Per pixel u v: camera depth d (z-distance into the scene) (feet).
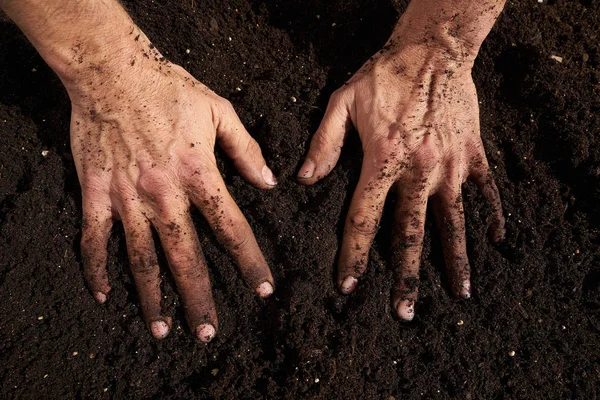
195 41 1.88
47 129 1.76
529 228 1.81
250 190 1.75
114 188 1.65
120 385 1.62
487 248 1.78
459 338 1.71
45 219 1.68
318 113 1.86
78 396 1.61
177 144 1.65
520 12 1.99
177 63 1.86
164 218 1.63
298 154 1.79
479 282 1.75
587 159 1.85
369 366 1.66
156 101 1.67
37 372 1.60
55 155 1.73
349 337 1.65
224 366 1.64
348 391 1.62
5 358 1.59
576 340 1.76
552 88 1.90
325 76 1.92
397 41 1.82
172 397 1.63
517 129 1.92
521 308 1.76
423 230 1.71
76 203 1.70
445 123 1.75
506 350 1.72
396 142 1.71
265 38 1.96
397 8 1.99
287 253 1.70
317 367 1.61
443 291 1.74
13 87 1.78
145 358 1.65
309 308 1.66
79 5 1.52
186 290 1.64
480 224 1.77
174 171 1.64
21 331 1.62
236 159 1.74
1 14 1.86
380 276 1.70
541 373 1.71
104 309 1.67
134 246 1.64
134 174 1.64
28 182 1.70
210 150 1.70
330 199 1.74
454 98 1.77
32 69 1.81
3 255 1.64
